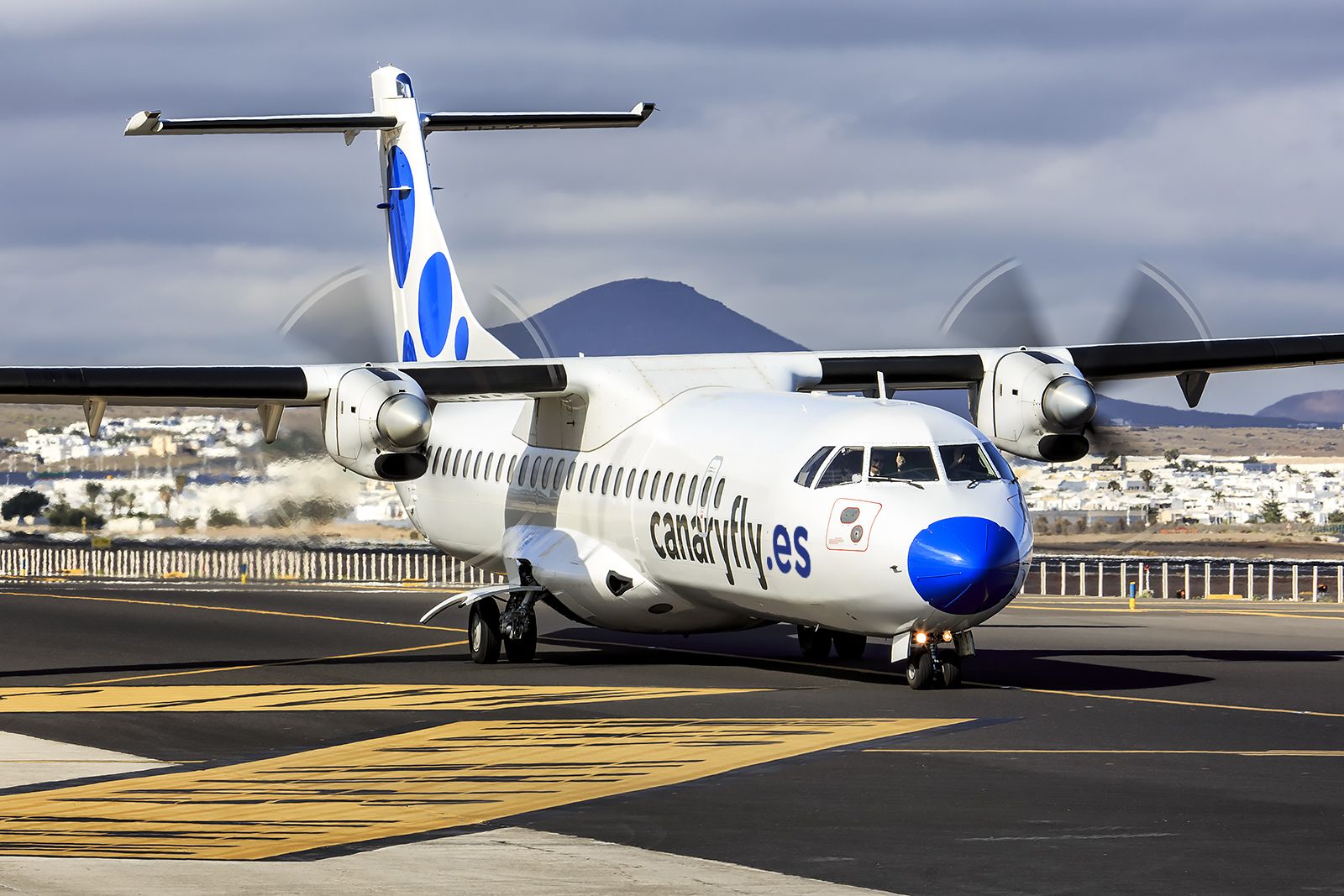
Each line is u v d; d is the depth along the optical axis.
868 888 26.66
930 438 48.94
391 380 57.00
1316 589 106.38
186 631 74.62
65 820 32.22
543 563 60.84
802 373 60.88
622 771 37.06
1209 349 66.12
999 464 49.62
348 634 73.38
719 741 41.06
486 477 66.81
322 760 39.25
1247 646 64.69
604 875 27.42
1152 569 150.50
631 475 57.44
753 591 52.09
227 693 51.91
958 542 46.44
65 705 49.03
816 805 33.16
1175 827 31.02
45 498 155.38
